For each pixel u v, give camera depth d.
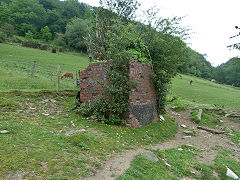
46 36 75.69
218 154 6.56
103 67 8.02
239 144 8.20
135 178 3.88
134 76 7.53
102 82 8.01
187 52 10.16
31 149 4.08
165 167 4.88
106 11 15.47
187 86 33.84
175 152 6.06
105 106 7.53
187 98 21.94
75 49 64.38
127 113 7.33
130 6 15.38
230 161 6.10
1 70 13.95
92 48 15.16
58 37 71.31
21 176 3.15
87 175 3.66
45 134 5.20
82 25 64.25
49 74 17.86
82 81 8.78
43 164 3.62
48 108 8.19
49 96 9.62
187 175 4.78
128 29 10.47
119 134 6.41
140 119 7.82
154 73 8.98
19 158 3.61
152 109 8.89
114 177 3.80
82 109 7.91
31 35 65.25
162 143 6.91
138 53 7.99
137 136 6.64
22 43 50.03
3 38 48.09
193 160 5.70
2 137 4.36
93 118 7.58
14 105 7.33
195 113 12.01
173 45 9.12
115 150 5.17
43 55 39.22
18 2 85.56
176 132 8.83
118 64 7.41
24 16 79.94
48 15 85.50
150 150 5.71
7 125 5.30
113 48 7.78
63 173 3.49
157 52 8.97
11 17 77.94
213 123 11.16
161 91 9.30
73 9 91.38
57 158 3.96
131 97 7.34
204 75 81.38
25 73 15.05
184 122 10.88
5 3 85.50
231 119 12.47
